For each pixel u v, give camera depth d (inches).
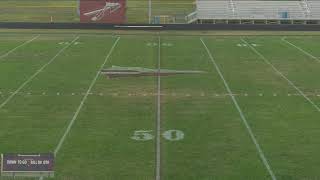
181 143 1143.0
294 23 3245.6
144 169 1000.2
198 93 1577.3
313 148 1115.9
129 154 1077.1
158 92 1588.3
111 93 1572.3
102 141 1153.4
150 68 1932.8
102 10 3127.5
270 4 3361.2
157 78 1780.3
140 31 2878.9
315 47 2405.3
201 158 1057.5
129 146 1122.7
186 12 3531.0
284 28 2989.7
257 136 1189.7
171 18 3280.0
